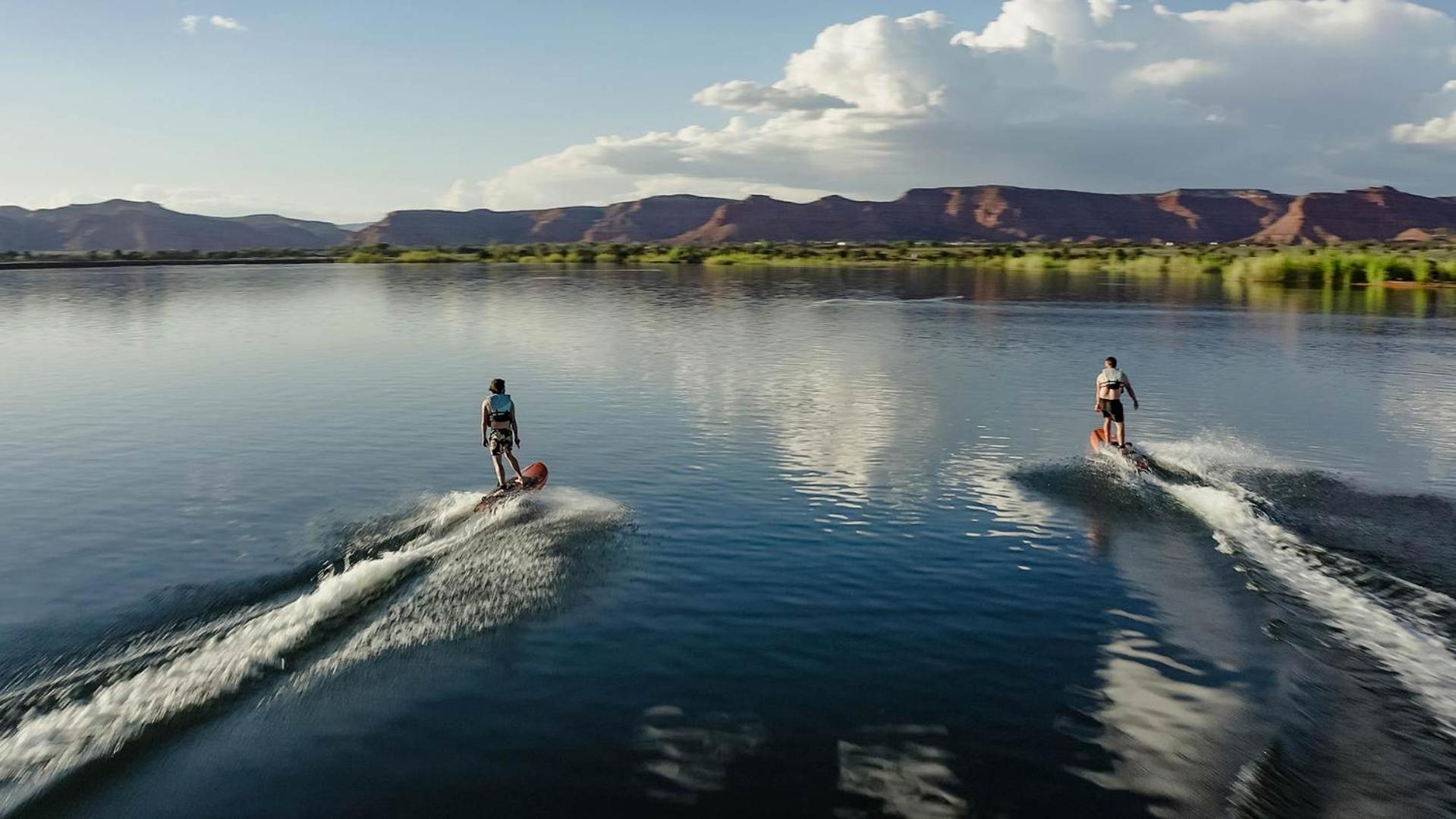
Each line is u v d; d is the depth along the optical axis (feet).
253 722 24.54
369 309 180.24
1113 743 23.77
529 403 76.07
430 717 24.89
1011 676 27.66
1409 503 46.70
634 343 121.49
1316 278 258.98
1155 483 50.42
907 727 24.58
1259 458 57.06
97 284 280.72
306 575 35.91
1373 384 87.35
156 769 22.27
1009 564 37.70
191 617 31.71
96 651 28.96
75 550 39.27
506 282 287.07
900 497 47.67
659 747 23.50
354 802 21.07
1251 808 21.01
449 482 50.85
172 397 79.92
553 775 22.20
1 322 153.38
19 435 64.18
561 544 39.22
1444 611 32.81
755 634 30.63
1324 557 38.34
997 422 68.74
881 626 31.37
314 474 52.65
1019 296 217.97
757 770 22.50
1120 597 34.14
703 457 56.85
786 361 103.55
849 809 20.90
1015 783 22.03
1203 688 26.96
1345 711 25.57
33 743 23.24
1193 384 87.86
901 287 256.73
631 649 29.32
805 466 54.54
